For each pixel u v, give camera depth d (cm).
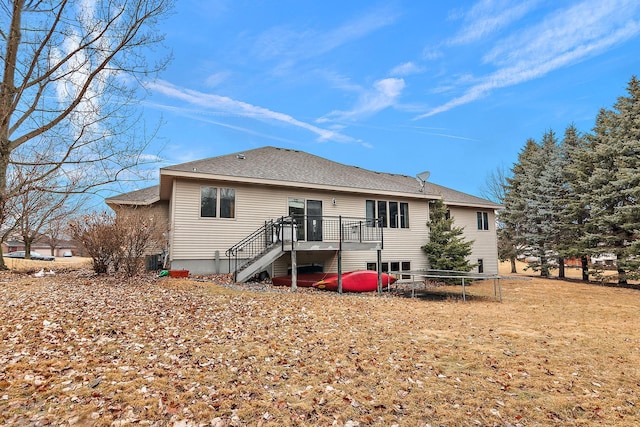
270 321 687
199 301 809
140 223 1174
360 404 376
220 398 375
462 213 2020
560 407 384
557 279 2020
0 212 715
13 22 688
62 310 652
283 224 1197
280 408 362
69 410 333
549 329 732
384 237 1645
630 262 1596
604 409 382
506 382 444
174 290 915
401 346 573
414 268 1716
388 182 1809
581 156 1906
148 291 884
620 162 1639
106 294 823
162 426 320
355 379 439
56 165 733
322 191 1515
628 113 1670
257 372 447
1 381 374
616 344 624
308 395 392
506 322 791
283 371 454
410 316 809
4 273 1174
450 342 609
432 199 1780
